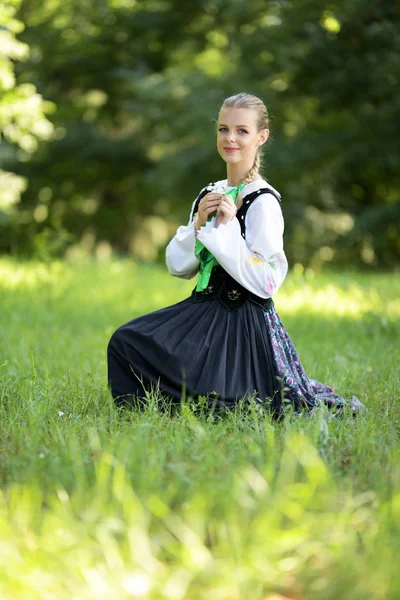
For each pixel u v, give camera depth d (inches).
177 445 191.5
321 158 1224.2
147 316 253.8
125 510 148.2
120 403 247.8
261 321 251.8
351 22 1066.7
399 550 136.6
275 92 1215.6
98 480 162.4
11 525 147.4
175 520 149.4
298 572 135.6
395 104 1102.4
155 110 1380.4
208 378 244.2
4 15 679.1
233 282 251.6
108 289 652.7
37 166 1616.6
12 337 438.3
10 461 178.2
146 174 1460.4
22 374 307.6
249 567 132.2
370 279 725.9
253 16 1185.4
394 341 441.1
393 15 1078.4
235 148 251.9
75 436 202.7
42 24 1425.9
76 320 520.4
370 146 1177.4
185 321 251.0
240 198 250.8
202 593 128.7
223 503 152.3
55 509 148.9
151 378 245.9
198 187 1359.5
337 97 1129.4
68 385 277.1
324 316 523.5
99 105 1603.1
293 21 1089.4
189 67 1434.5
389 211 1181.1
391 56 1067.9
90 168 1640.0
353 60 1100.5
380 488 164.9
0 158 1037.8
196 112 1269.7
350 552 136.1
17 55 710.5
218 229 243.0
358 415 245.6
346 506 151.2
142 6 1435.8
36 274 697.6
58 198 1658.5
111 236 1712.6
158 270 797.2
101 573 133.2
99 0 1400.1
